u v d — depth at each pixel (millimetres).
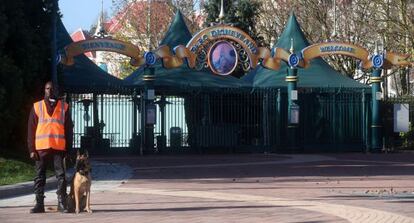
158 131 34469
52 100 12359
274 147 32656
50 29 23531
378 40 42562
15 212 12555
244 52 33125
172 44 36719
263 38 47531
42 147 12211
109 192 15938
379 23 41750
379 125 33344
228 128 32531
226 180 19047
